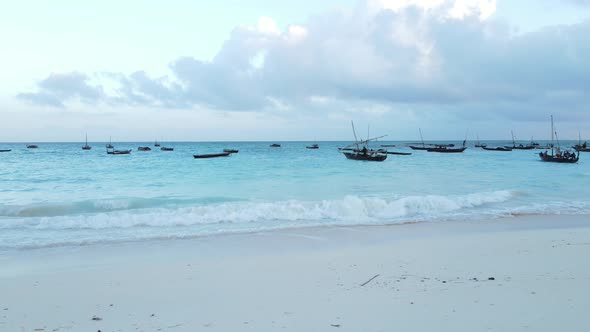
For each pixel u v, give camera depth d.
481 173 35.56
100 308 6.30
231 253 10.02
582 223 14.01
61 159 61.44
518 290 6.66
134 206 18.30
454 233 12.36
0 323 5.77
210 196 21.00
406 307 5.98
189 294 6.89
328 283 7.32
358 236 11.98
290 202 17.22
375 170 38.62
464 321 5.40
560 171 38.00
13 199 19.91
